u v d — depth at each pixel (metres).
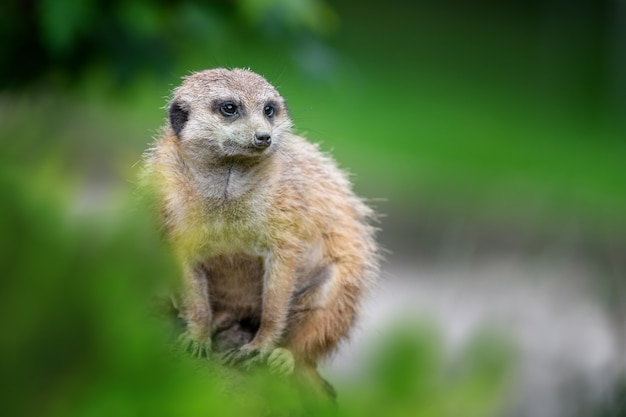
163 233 8.16
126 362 2.98
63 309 2.92
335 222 9.16
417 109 45.03
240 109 8.65
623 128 46.62
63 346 2.92
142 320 3.04
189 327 8.16
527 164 38.44
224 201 8.42
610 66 50.78
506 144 41.34
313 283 9.09
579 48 53.22
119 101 15.66
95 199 3.57
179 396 3.04
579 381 10.20
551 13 54.72
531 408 10.67
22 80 14.56
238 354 8.23
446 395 3.20
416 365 3.20
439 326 3.25
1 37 14.19
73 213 3.04
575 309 14.41
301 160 9.05
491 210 28.39
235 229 8.50
